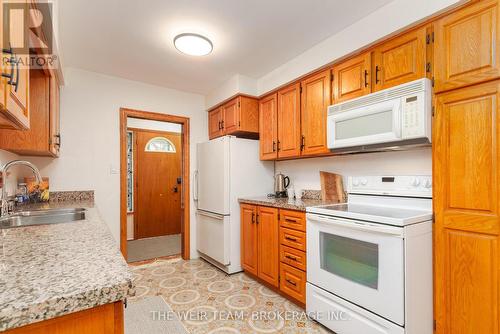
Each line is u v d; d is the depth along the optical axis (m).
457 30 1.50
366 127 1.90
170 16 1.90
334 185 2.55
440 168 1.57
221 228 2.96
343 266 1.76
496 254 1.35
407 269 1.44
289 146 2.71
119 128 3.06
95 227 1.31
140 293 2.44
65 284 0.63
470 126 1.45
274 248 2.45
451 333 1.50
